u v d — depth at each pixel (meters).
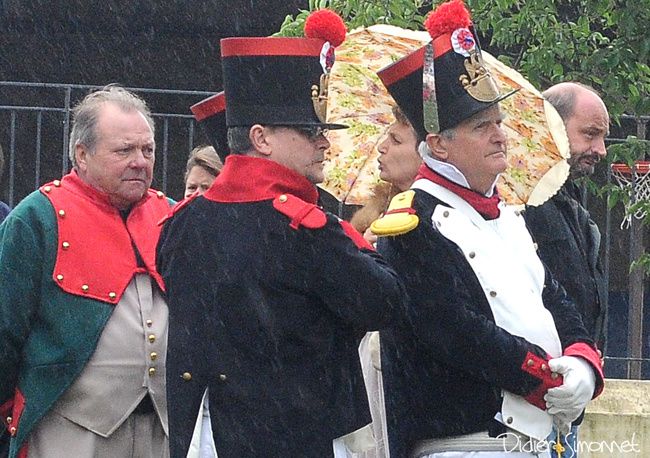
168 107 26.00
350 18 17.66
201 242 8.68
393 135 10.27
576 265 11.01
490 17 17.19
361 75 11.36
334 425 8.45
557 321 9.44
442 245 8.88
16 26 25.62
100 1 25.31
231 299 8.47
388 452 9.66
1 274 10.03
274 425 8.35
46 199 10.25
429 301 8.80
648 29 16.81
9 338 10.00
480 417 8.94
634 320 18.50
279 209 8.50
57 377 10.00
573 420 9.24
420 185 9.17
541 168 10.88
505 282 9.02
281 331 8.41
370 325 8.50
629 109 17.38
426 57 9.15
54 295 10.05
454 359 8.82
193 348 8.57
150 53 25.98
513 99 10.77
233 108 8.76
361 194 11.52
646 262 17.25
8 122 25.70
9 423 10.24
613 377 21.03
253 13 25.06
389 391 9.34
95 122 10.30
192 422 8.53
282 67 8.63
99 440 10.08
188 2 25.14
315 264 8.42
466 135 9.09
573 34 17.00
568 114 11.88
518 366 8.79
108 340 10.09
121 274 10.22
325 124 8.72
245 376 8.42
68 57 25.91
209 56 26.03
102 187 10.33
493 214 9.28
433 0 16.95
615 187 16.95
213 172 12.45
